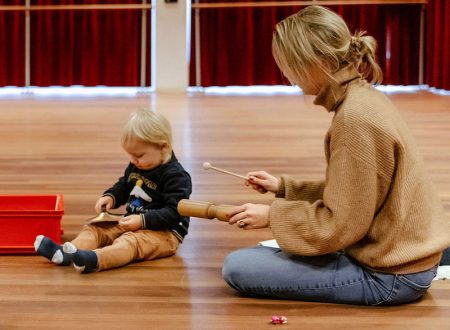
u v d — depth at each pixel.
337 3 7.12
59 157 4.16
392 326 1.87
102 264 2.28
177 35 7.43
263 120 5.51
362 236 1.90
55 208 2.51
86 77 7.39
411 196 1.90
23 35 7.32
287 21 1.95
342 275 1.98
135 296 2.08
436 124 5.32
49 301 2.04
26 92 7.37
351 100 1.89
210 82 7.49
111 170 3.83
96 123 5.41
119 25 7.30
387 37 7.32
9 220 2.45
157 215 2.40
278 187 2.20
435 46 7.18
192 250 2.52
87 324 1.88
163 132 2.42
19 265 2.34
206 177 3.67
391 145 1.86
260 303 2.02
